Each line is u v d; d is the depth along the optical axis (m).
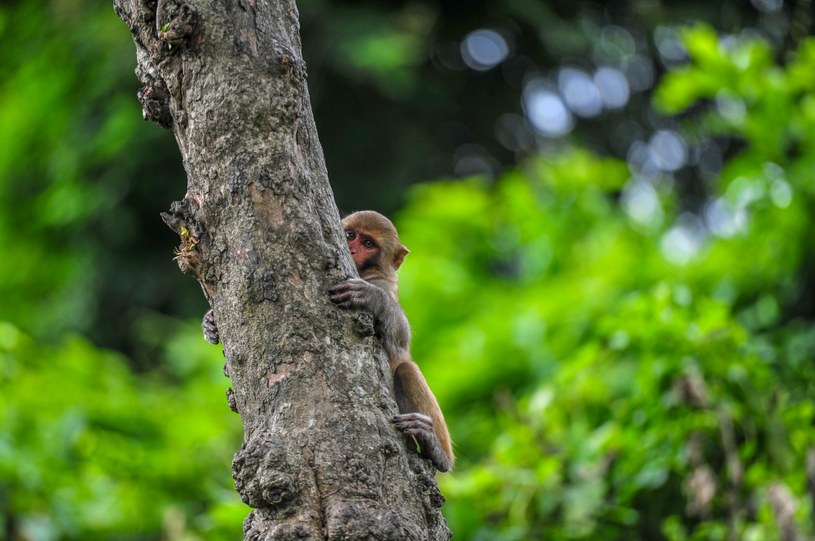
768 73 14.59
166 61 6.89
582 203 17.56
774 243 14.30
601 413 12.77
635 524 11.63
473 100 28.53
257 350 6.57
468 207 18.08
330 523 6.15
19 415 13.81
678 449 11.30
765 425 11.35
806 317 14.39
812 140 14.16
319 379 6.51
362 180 26.80
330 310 6.67
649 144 28.36
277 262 6.64
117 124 24.94
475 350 14.85
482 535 11.26
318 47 25.44
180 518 12.73
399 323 8.88
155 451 14.06
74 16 26.91
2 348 14.52
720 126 14.75
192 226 6.82
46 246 27.22
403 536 6.19
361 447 6.40
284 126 6.79
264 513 6.28
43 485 12.83
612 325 11.91
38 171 27.11
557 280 15.97
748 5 26.41
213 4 6.79
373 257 10.21
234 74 6.75
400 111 27.27
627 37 28.47
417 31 27.28
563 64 28.62
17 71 27.30
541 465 11.47
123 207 26.06
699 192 27.69
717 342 11.52
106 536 13.67
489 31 28.06
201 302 25.94
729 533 10.97
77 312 26.30
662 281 14.85
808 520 11.13
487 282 17.61
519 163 28.41
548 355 14.40
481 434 14.07
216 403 15.12
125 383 15.83
